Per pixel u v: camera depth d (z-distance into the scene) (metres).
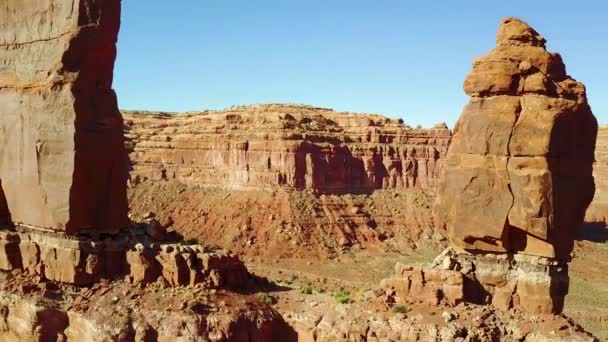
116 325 22.17
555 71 22.38
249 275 27.66
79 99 23.25
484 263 22.88
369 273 63.12
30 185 24.59
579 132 21.84
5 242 25.39
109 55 24.34
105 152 24.23
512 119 21.64
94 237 24.62
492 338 21.02
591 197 22.45
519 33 22.58
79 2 23.16
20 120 24.58
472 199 22.47
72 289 24.22
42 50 24.25
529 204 21.19
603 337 42.25
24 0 24.78
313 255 70.19
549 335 20.81
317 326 23.55
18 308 23.67
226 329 22.27
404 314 22.27
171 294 23.44
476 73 22.61
